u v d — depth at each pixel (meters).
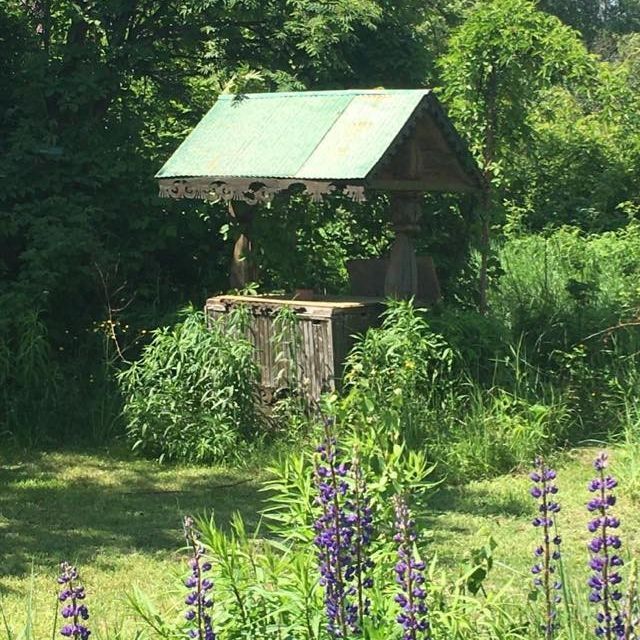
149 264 13.55
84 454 11.01
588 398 11.31
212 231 13.76
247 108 11.83
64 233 12.41
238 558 4.76
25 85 14.15
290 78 14.23
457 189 11.24
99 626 6.28
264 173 10.84
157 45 15.41
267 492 9.62
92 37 14.95
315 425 10.28
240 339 11.14
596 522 3.67
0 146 13.65
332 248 13.34
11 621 6.58
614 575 3.66
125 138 14.19
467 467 9.84
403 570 3.71
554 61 12.55
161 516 8.98
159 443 10.84
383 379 10.20
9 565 7.70
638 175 20.34
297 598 4.44
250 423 10.90
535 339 12.14
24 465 10.62
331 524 4.02
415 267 11.20
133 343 12.17
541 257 15.98
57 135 13.66
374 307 10.91
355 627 4.04
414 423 9.96
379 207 13.05
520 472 10.00
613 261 15.80
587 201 19.98
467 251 12.90
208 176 11.29
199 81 15.94
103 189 13.45
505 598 5.86
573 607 4.80
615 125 20.50
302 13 14.66
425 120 10.74
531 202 20.19
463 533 8.25
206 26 14.95
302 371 10.78
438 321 10.93
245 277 12.31
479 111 12.73
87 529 8.61
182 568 6.37
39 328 11.86
